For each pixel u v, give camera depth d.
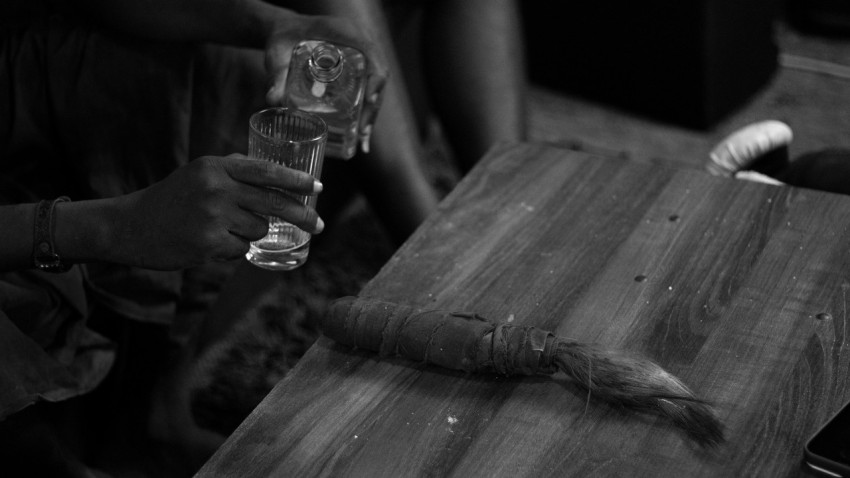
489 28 2.44
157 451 2.12
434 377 1.63
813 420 1.57
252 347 2.38
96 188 2.13
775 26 3.37
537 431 1.57
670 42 3.04
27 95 2.10
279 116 1.76
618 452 1.55
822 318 1.67
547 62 3.35
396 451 1.56
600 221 1.83
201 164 1.71
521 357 1.61
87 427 2.12
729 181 1.88
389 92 2.28
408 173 2.29
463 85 2.42
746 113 3.25
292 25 2.07
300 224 1.71
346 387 1.63
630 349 1.65
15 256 1.80
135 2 2.09
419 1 2.56
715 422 1.55
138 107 2.13
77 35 2.12
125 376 2.17
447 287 1.74
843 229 1.79
